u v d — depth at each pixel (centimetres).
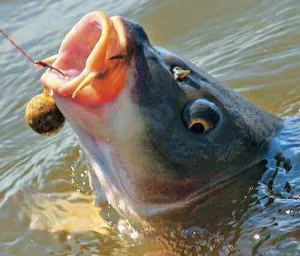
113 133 577
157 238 629
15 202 748
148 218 622
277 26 1001
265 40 978
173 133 590
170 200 613
